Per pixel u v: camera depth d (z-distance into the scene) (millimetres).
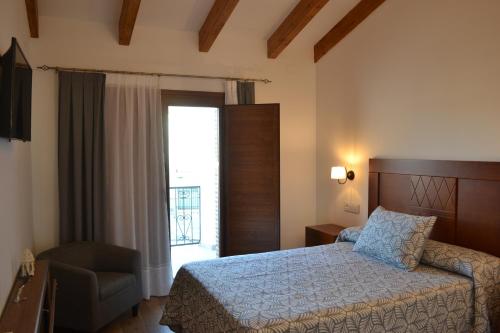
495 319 2648
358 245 3404
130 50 4098
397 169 3709
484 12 2967
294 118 4926
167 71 4258
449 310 2496
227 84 4488
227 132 4480
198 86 4414
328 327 2123
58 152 3771
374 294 2424
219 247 4699
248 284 2648
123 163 4012
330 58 4727
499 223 2828
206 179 6000
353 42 4348
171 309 3049
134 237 4047
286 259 3223
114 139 3955
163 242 4207
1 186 2008
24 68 2438
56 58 3824
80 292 3092
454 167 3156
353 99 4363
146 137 4141
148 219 4160
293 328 2051
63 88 3756
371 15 4078
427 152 3461
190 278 2896
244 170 4488
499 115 2871
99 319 3131
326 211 4871
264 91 4750
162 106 4254
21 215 2871
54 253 3494
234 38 4578
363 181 4246
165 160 4254
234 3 3633
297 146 4957
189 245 6438
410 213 3576
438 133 3357
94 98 3857
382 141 3971
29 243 3393
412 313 2369
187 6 3916
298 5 4094
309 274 2842
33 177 3758
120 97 4004
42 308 2215
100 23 3965
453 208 3168
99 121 3871
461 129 3156
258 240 4500
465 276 2709
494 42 2898
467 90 3104
